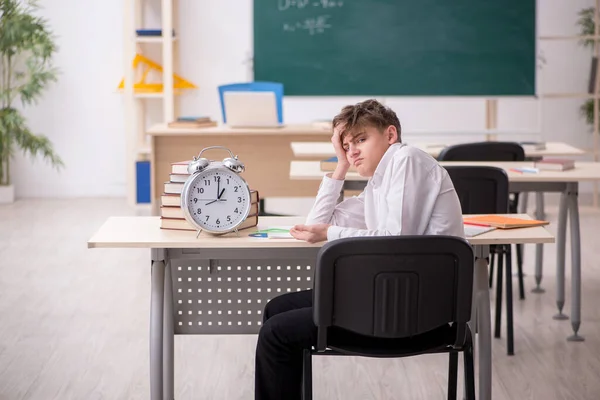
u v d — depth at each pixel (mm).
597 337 4566
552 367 4133
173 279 3559
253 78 8102
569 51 8719
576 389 3852
